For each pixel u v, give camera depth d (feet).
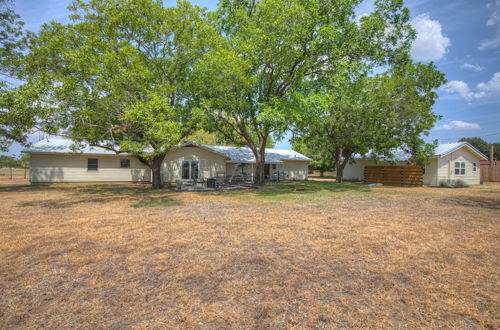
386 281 10.68
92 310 8.47
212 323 7.79
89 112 33.42
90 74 35.55
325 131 71.72
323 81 48.62
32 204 30.81
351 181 88.33
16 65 42.22
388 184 69.00
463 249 14.66
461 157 68.85
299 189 50.21
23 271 11.57
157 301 9.08
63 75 37.81
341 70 42.86
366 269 11.92
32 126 30.35
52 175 60.08
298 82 46.96
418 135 62.13
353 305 8.84
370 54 44.19
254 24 43.83
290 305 8.85
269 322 7.85
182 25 43.78
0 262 12.61
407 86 59.93
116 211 26.37
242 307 8.71
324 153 100.68
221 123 51.13
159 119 33.94
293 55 41.39
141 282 10.55
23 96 27.04
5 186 53.67
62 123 33.94
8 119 28.48
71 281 10.61
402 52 44.16
